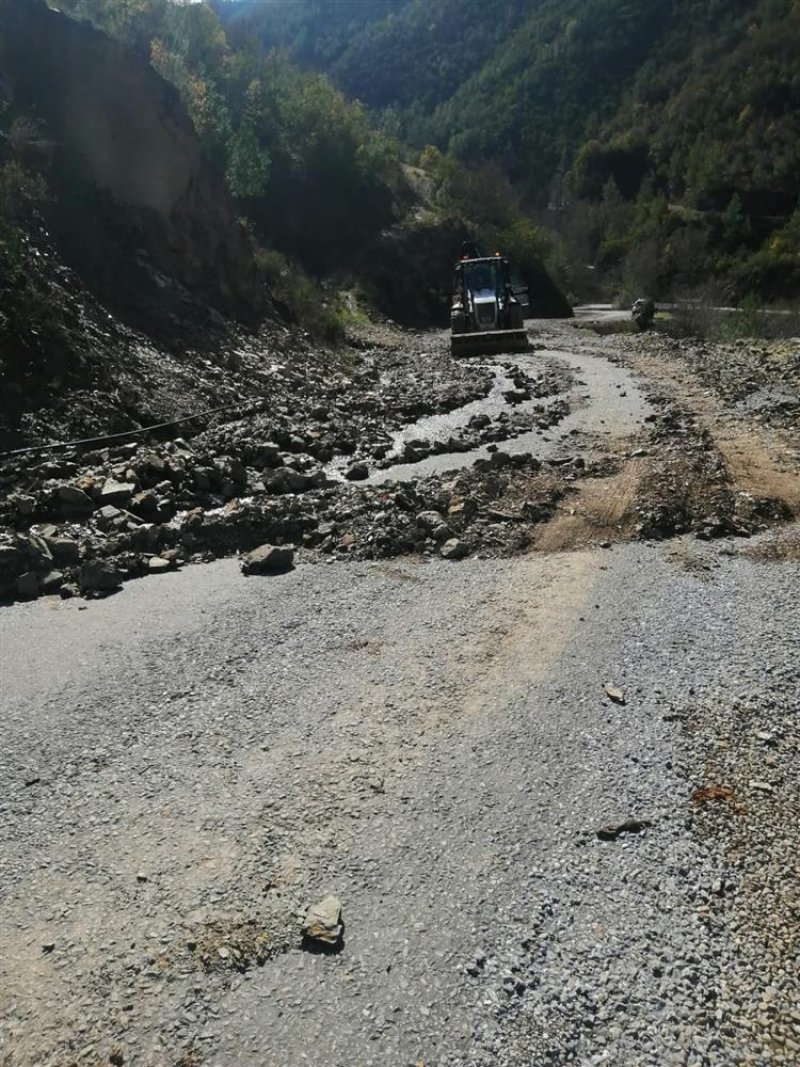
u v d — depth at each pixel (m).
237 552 7.61
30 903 3.33
